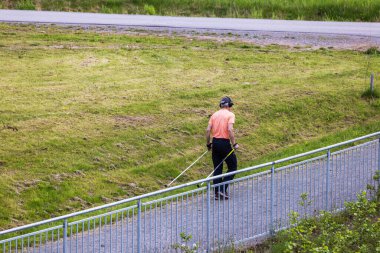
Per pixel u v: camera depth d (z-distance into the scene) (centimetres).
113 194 2947
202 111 3772
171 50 4900
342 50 5075
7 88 3888
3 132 3244
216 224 2539
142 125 3522
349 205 2466
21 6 6394
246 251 2352
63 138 3266
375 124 3925
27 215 2722
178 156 3325
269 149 3538
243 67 4566
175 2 6662
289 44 5194
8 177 2903
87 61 4541
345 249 2245
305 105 3981
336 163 2716
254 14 6359
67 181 2958
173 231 2480
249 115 3791
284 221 2553
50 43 4919
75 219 2708
